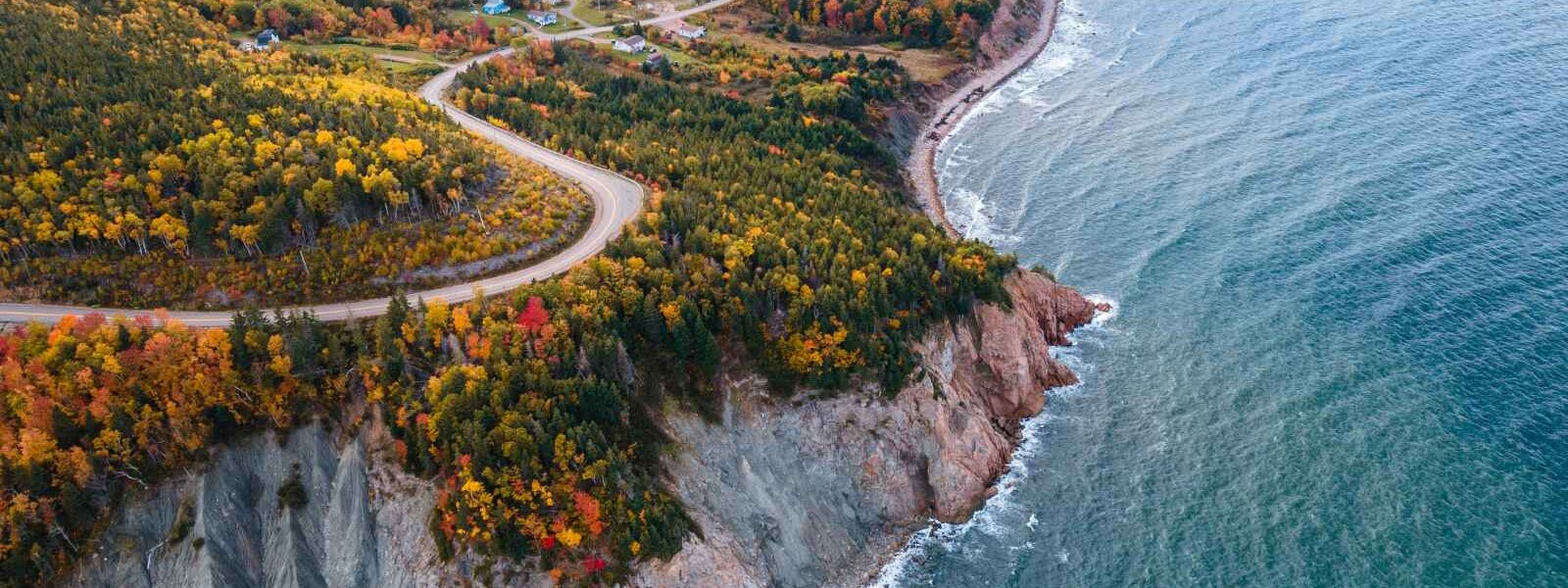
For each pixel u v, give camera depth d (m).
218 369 108.06
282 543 106.06
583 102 191.88
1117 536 119.50
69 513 100.75
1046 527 122.19
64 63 151.62
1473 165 183.12
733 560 111.62
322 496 109.12
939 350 135.00
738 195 154.00
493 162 151.88
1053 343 150.75
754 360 124.25
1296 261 162.00
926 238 148.62
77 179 128.75
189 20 198.50
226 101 148.88
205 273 124.56
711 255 132.12
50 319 118.81
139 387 105.56
